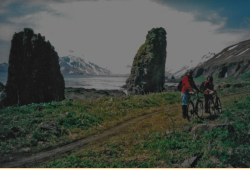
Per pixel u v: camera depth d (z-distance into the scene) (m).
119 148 7.72
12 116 11.39
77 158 6.79
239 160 5.72
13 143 8.17
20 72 55.03
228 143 6.85
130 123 11.95
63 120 11.05
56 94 60.06
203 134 7.90
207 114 12.23
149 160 6.40
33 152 7.65
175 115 13.17
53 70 61.00
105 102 15.77
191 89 10.53
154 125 11.02
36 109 13.09
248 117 9.57
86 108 14.20
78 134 9.81
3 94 52.66
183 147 7.13
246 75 79.38
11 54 54.91
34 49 57.31
